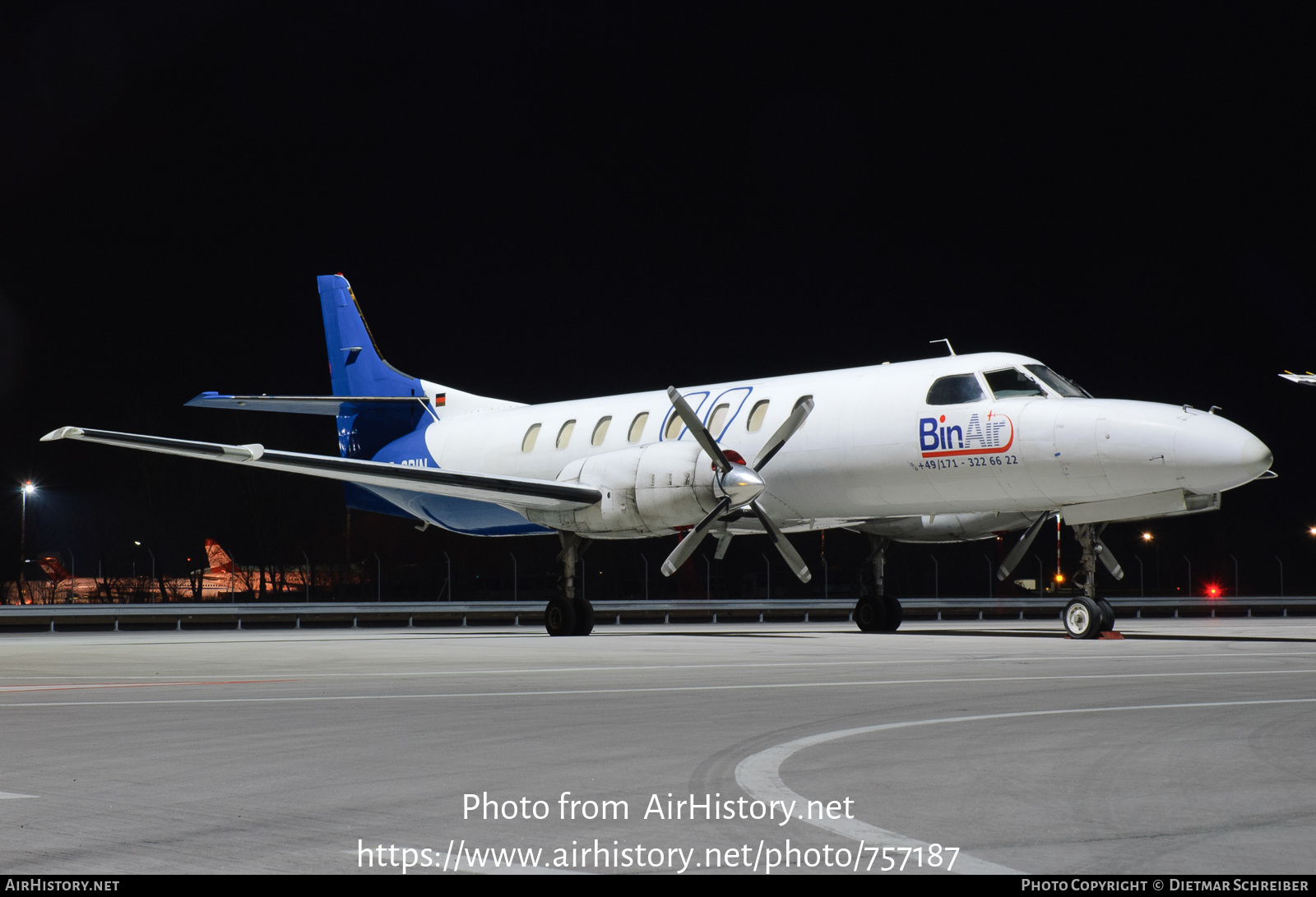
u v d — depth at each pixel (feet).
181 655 50.16
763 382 66.23
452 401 82.33
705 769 18.53
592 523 62.13
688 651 49.42
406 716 25.44
